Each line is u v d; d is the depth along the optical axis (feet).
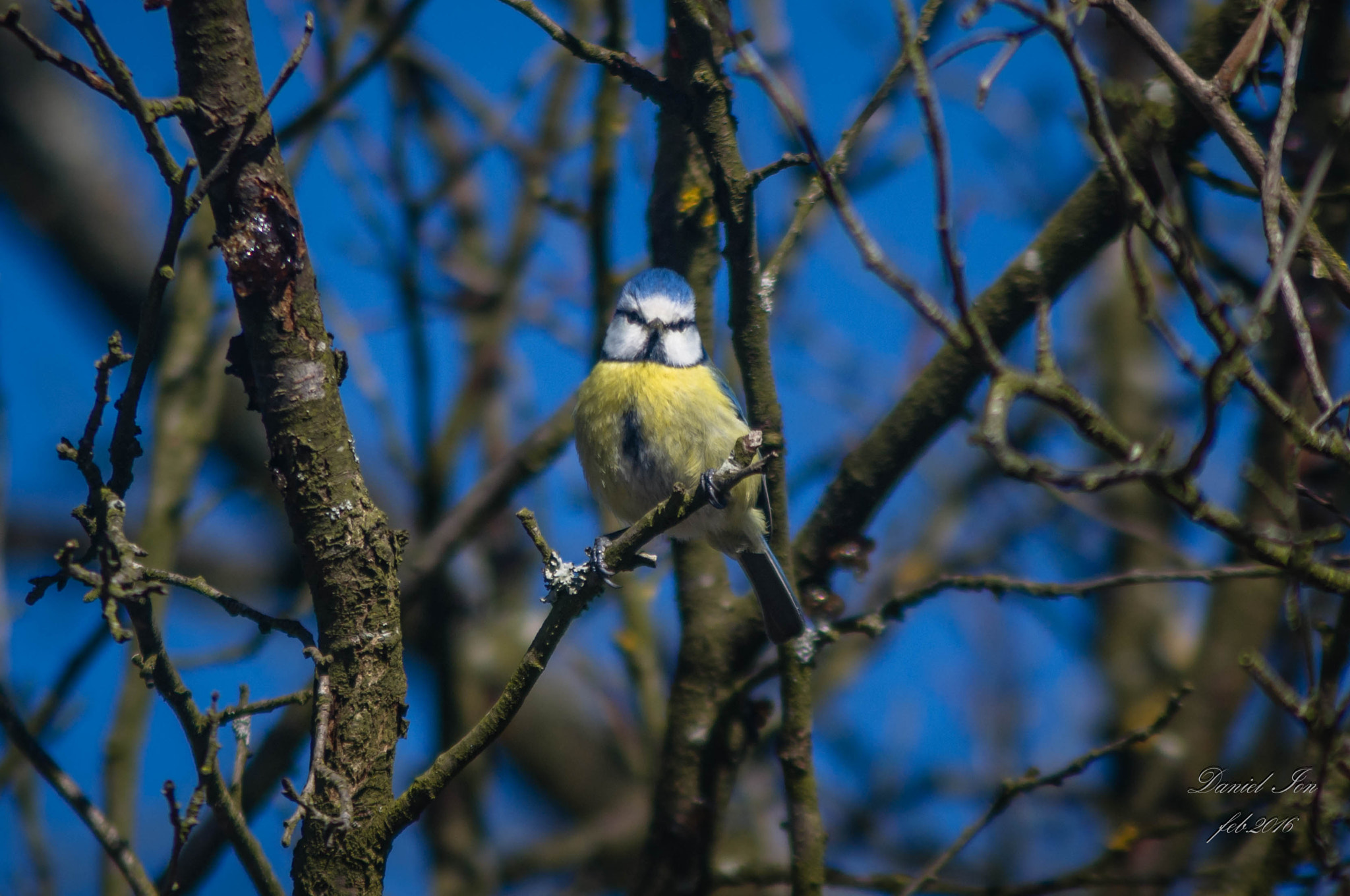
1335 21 25.68
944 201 14.79
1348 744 21.30
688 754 28.66
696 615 29.50
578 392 31.78
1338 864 21.01
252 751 30.96
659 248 31.94
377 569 18.35
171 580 17.56
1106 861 26.04
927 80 14.67
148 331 16.81
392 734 18.40
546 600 19.07
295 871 17.92
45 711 26.66
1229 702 35.27
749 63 15.47
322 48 34.65
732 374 37.09
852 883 26.23
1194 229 29.40
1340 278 19.07
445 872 36.14
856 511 27.78
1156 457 15.10
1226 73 18.85
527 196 39.22
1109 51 36.63
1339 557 20.58
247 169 17.29
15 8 15.29
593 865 42.65
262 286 17.54
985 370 15.48
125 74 15.71
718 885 28.45
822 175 15.10
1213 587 36.55
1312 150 26.18
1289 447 20.48
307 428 17.99
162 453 30.99
